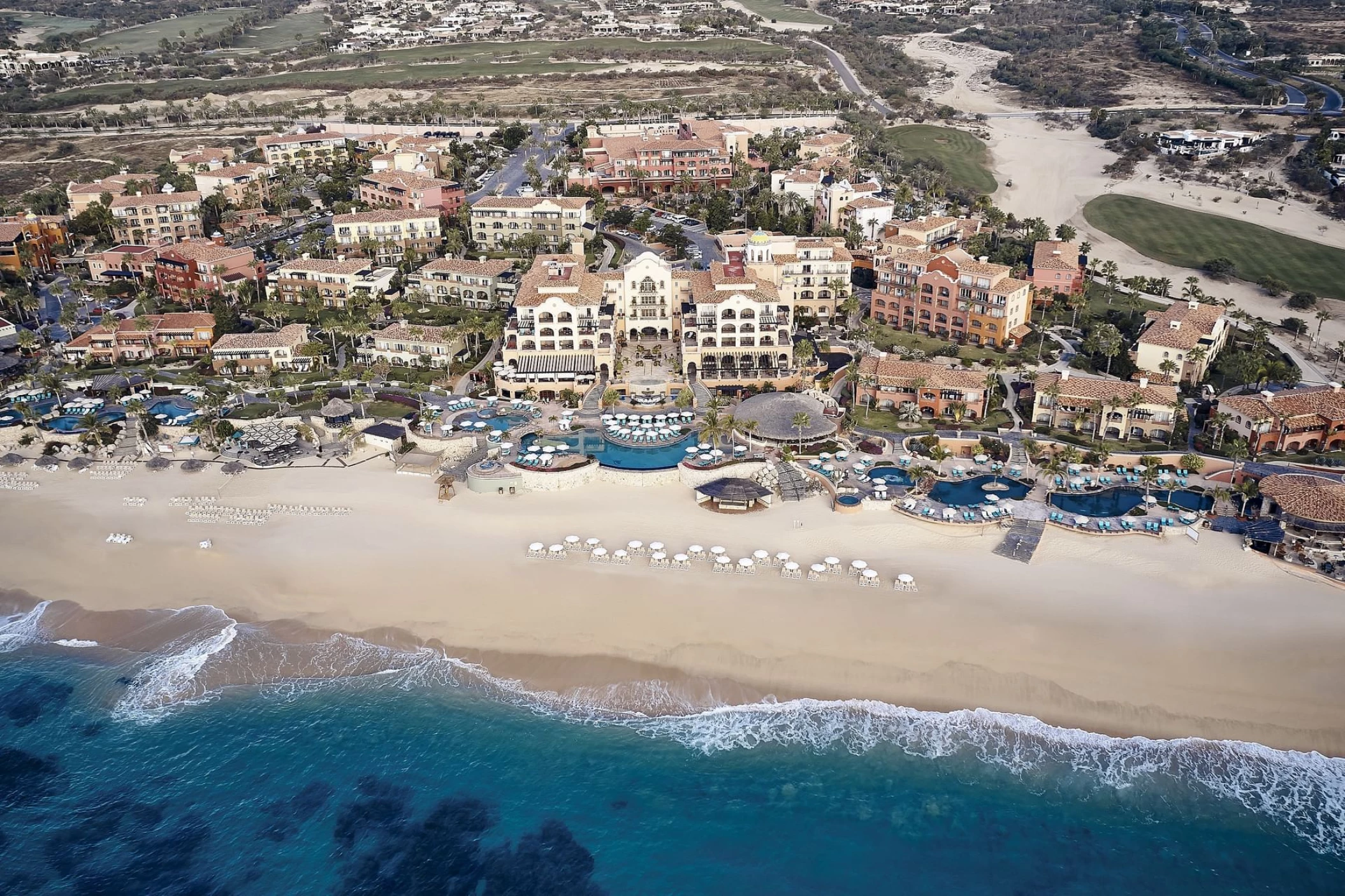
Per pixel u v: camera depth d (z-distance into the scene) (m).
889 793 107.44
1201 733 111.62
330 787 110.12
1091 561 136.75
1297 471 156.62
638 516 151.38
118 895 99.12
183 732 117.38
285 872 101.12
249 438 175.62
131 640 130.62
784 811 105.88
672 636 126.00
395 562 142.12
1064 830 103.12
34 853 103.44
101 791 110.12
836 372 196.38
